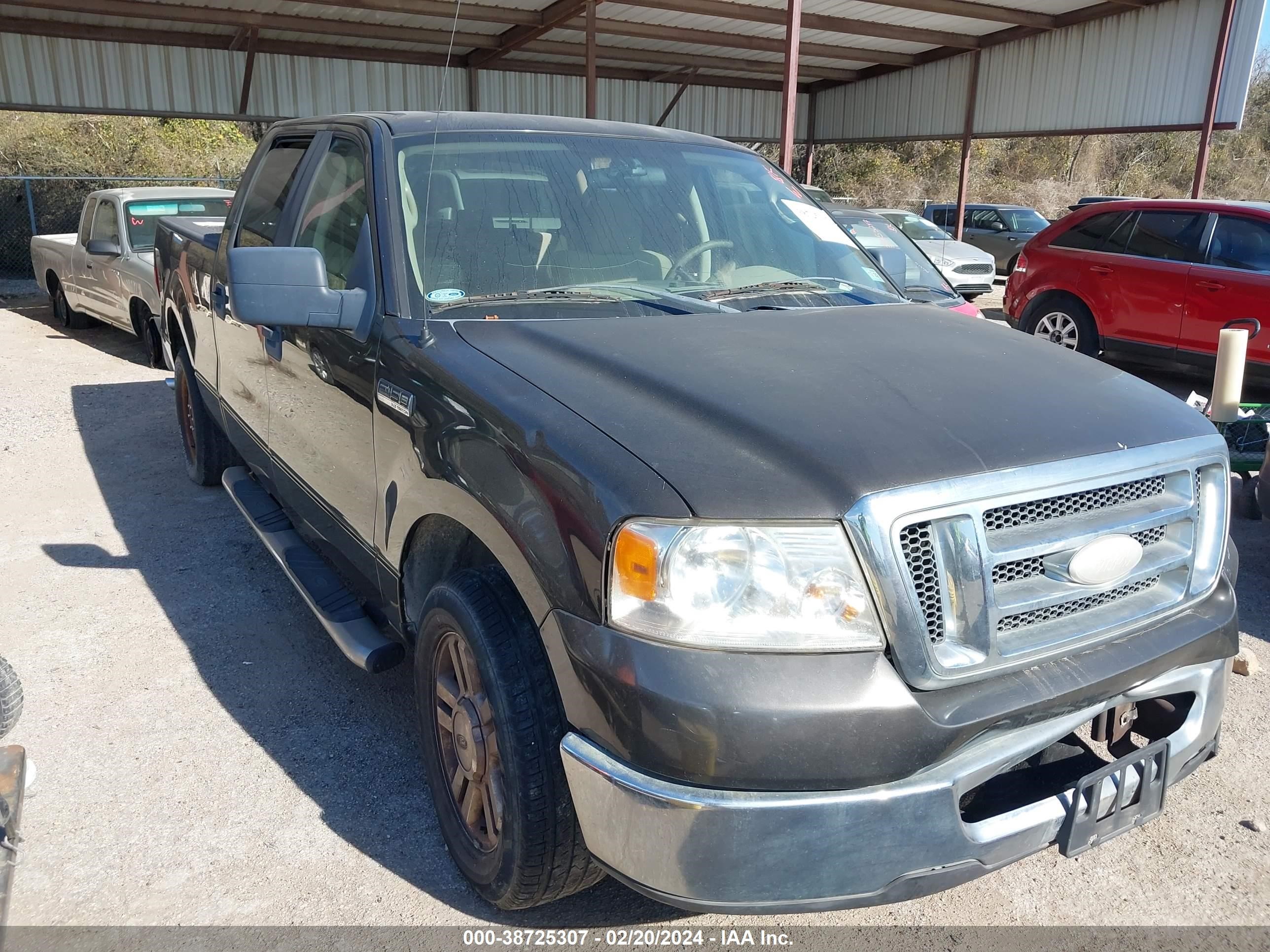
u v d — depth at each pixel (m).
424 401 2.57
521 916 2.51
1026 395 2.32
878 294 3.37
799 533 1.88
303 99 18.00
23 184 19.00
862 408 2.17
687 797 1.83
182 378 5.70
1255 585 4.73
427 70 19.05
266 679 3.70
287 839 2.80
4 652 3.88
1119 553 2.13
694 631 1.86
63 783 3.04
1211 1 15.34
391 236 2.95
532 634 2.24
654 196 3.39
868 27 17.52
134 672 3.73
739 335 2.64
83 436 7.07
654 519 1.89
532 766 2.17
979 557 1.97
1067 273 9.87
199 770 3.12
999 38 18.39
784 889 1.87
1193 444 2.32
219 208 10.59
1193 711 2.37
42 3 14.09
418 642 2.63
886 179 41.97
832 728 1.83
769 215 3.59
